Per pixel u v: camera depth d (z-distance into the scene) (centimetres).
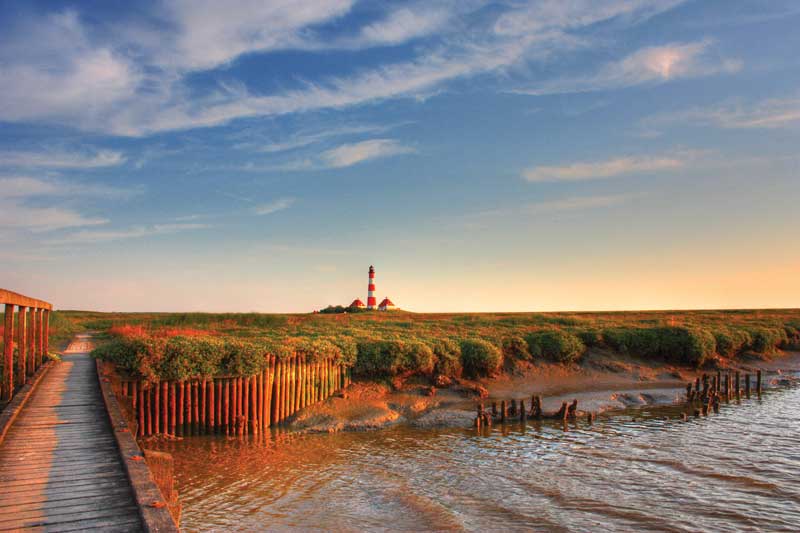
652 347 4491
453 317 7331
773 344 5234
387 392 3128
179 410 2377
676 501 1614
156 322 5538
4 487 973
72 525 809
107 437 1318
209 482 1767
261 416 2531
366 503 1581
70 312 8225
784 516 1502
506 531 1384
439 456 2109
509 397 3284
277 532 1368
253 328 4806
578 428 2612
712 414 2994
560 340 4088
